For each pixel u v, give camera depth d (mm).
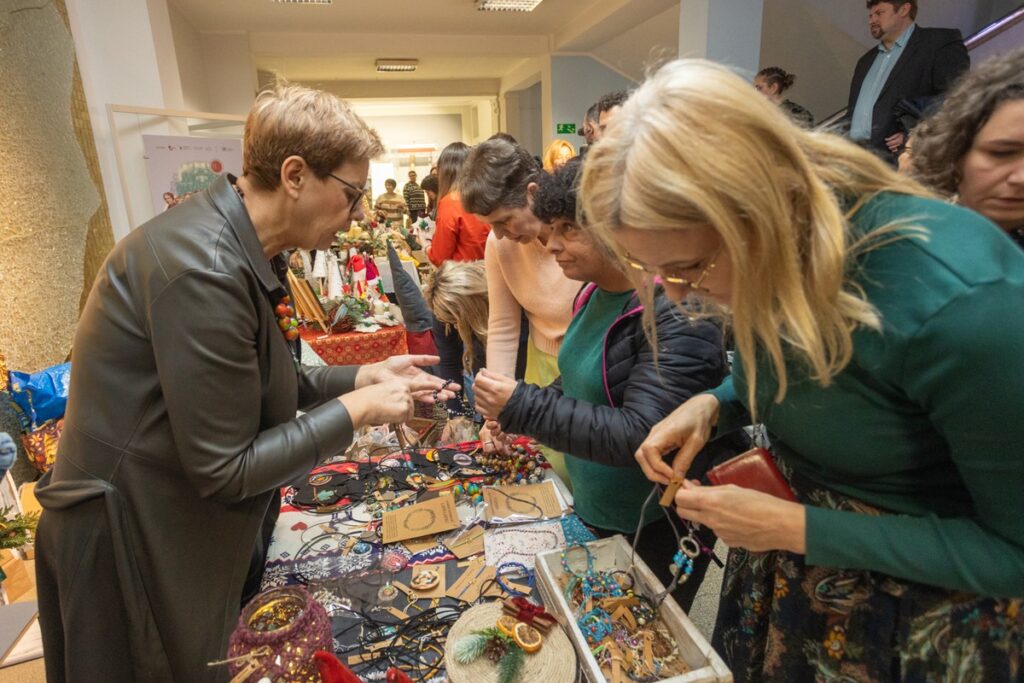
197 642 937
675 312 916
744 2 3998
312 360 2365
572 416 920
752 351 526
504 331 1658
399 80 9422
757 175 442
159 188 3410
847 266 519
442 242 3168
